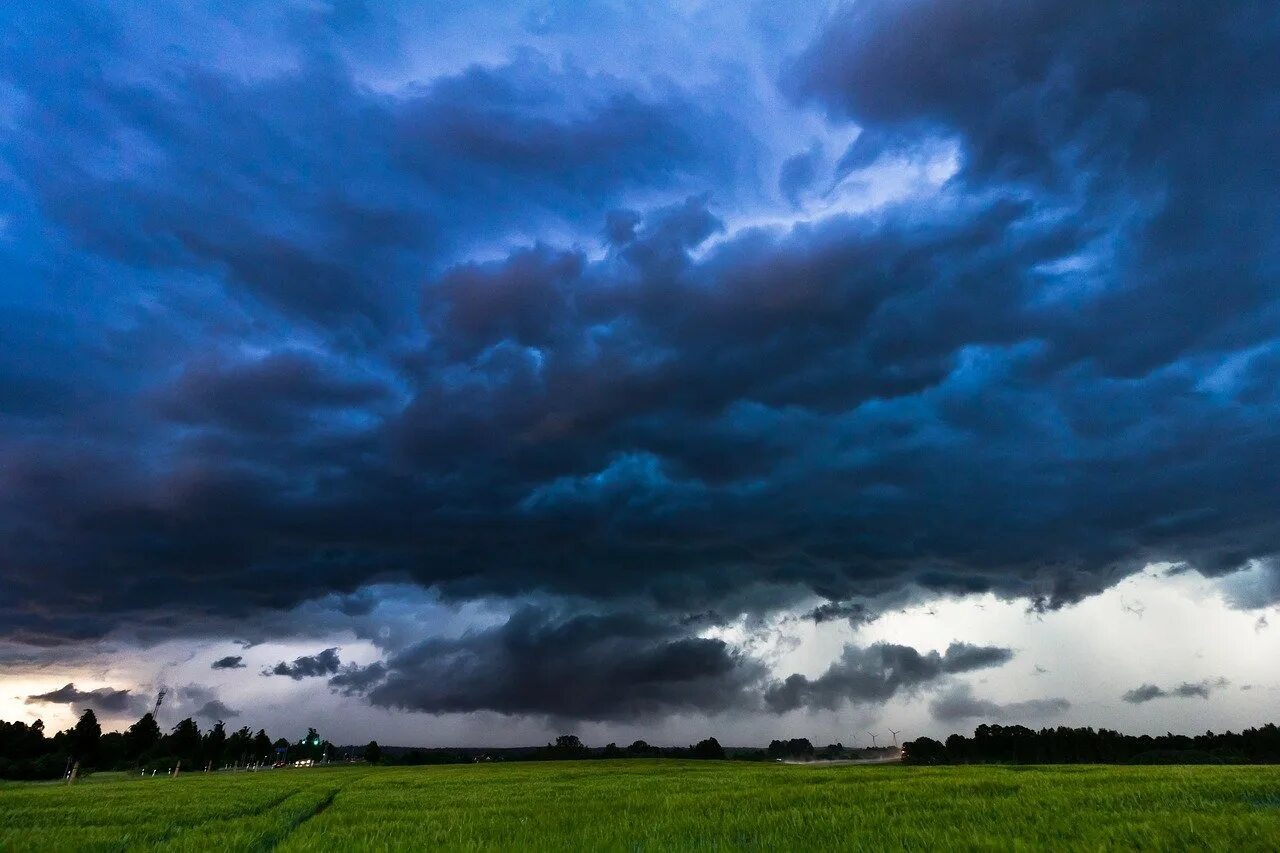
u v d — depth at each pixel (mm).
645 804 20344
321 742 142500
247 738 132000
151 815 21594
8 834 16297
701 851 11242
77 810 23406
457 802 25016
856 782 25703
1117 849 9492
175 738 113062
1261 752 92188
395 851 12555
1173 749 99188
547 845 12203
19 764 88250
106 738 121875
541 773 52969
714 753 123750
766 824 13883
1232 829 10102
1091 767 29828
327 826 17922
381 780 46656
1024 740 107562
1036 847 9609
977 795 18344
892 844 10789
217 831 16969
